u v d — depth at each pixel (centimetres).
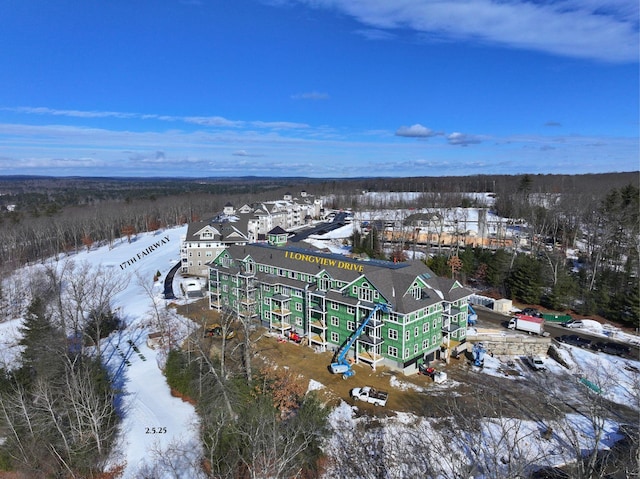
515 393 5159
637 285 7194
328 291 6259
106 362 6162
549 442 4212
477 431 4344
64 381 4516
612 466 3794
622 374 5609
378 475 3872
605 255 9444
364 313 5825
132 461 4184
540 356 6262
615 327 7194
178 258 12738
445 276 9494
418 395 5075
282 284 6831
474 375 5600
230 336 6588
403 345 5484
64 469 4047
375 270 5994
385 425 4519
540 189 18762
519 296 8412
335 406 4844
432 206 19338
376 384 5303
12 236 13788
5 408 4012
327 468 3975
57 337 5700
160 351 6475
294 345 6425
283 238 9469
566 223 12450
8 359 6350
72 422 4253
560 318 7388
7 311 8638
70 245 15475
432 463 3972
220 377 4803
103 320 7119
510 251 10619
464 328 6438
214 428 4175
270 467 3669
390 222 15100
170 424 4741
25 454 3972
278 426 3972
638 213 10062
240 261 7588
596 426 3759
